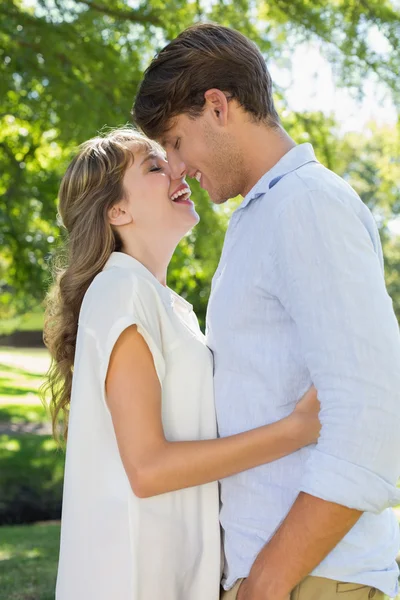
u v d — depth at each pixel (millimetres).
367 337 1598
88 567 1867
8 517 7824
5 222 8234
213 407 1937
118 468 1877
